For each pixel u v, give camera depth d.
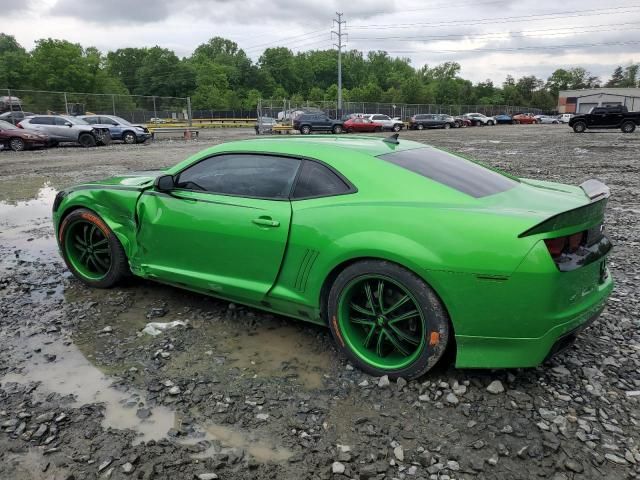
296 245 3.39
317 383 3.19
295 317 3.66
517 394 3.02
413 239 2.96
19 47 121.38
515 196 3.32
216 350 3.61
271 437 2.69
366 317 3.30
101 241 4.66
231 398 3.03
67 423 2.80
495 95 121.62
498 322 2.83
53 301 4.51
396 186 3.24
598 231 3.19
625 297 4.53
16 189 10.98
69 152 20.84
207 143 27.30
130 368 3.37
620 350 3.56
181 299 4.53
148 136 28.22
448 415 2.85
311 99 121.50
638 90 77.81
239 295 3.78
